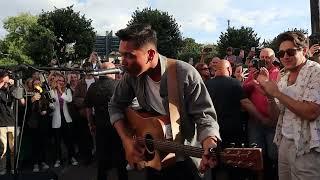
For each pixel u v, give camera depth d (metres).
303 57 3.17
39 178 5.27
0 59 50.50
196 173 2.59
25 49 27.81
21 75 5.25
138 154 2.80
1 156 7.27
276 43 3.30
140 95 2.75
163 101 2.58
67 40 27.66
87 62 9.57
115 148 5.76
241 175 4.65
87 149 8.33
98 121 5.76
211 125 2.43
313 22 9.94
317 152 3.01
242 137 4.97
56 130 8.15
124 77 2.89
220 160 2.16
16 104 5.18
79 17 27.55
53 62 14.24
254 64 5.68
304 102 2.97
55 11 27.61
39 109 7.68
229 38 25.69
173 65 2.56
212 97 4.90
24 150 7.88
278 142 3.32
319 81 2.98
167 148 2.51
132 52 2.49
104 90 5.67
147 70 2.62
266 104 4.78
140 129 2.80
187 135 2.58
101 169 5.86
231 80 4.95
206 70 6.59
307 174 3.03
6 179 5.23
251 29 25.86
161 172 2.69
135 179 6.94
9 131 7.32
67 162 8.38
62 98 8.21
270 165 4.89
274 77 5.32
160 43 30.09
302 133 3.05
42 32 27.08
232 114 4.87
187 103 2.54
